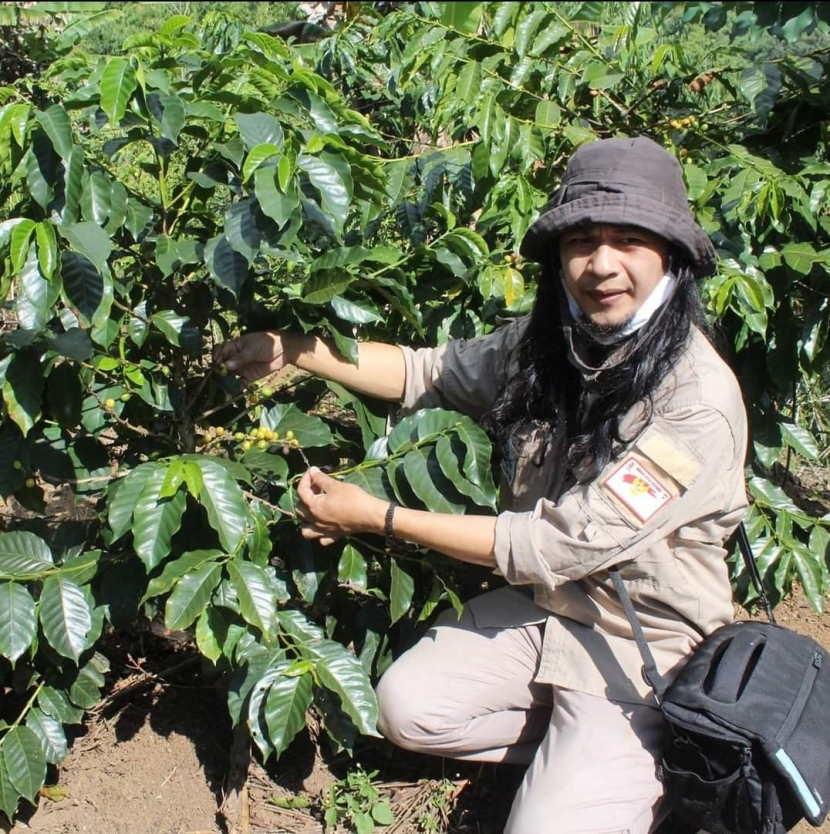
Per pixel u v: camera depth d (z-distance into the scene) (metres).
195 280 2.06
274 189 1.63
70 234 1.60
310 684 1.86
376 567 2.20
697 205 2.33
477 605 2.13
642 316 1.74
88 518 2.39
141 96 1.69
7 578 1.83
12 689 2.27
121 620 1.92
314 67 3.16
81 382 1.83
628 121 2.76
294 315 2.01
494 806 2.18
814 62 2.47
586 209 1.67
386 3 3.73
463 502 1.94
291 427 2.04
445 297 2.30
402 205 2.39
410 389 2.11
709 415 1.73
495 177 2.38
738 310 2.24
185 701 2.40
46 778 2.19
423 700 2.01
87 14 2.32
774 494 2.57
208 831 2.10
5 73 3.04
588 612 1.92
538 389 1.91
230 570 1.75
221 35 3.11
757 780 1.63
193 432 2.04
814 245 2.37
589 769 1.81
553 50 2.59
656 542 1.79
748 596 2.56
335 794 2.17
